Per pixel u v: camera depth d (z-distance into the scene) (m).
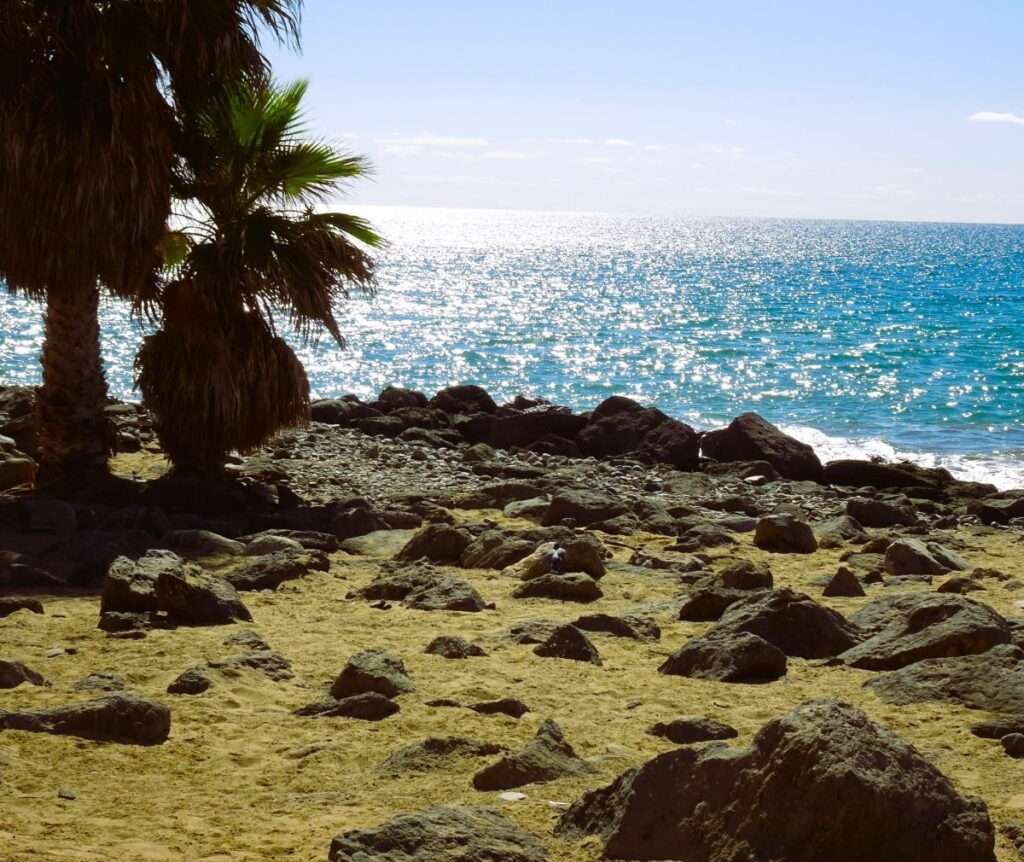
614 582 10.52
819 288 88.06
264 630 8.52
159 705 6.11
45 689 6.82
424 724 6.33
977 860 4.20
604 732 6.26
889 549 11.56
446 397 24.36
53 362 14.05
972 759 5.84
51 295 13.88
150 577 8.84
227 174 13.95
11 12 12.37
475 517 14.14
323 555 10.82
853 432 28.94
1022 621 8.39
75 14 12.47
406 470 17.94
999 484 23.19
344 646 8.08
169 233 14.23
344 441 20.28
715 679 7.35
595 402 33.72
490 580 10.58
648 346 46.62
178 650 7.77
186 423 13.95
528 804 5.08
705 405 32.91
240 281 13.73
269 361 13.97
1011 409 31.97
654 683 7.29
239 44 13.27
